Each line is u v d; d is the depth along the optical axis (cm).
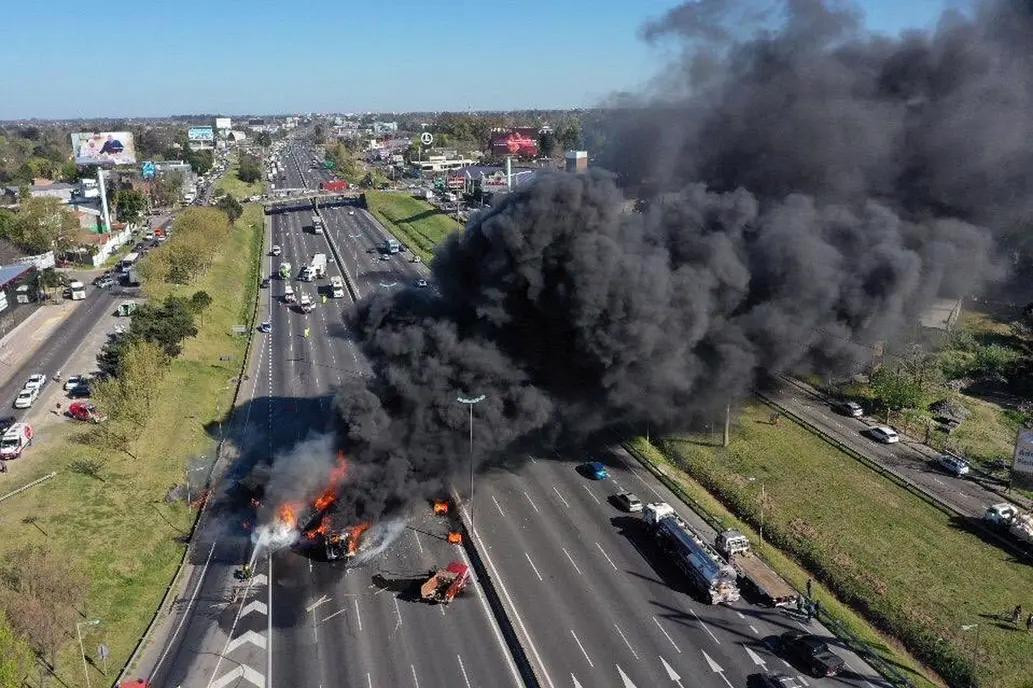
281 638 5731
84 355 10988
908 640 5722
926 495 7619
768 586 6206
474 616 6006
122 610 5959
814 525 7194
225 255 18362
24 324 12544
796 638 5562
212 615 5997
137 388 8225
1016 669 5347
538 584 6359
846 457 8500
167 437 8706
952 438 8912
